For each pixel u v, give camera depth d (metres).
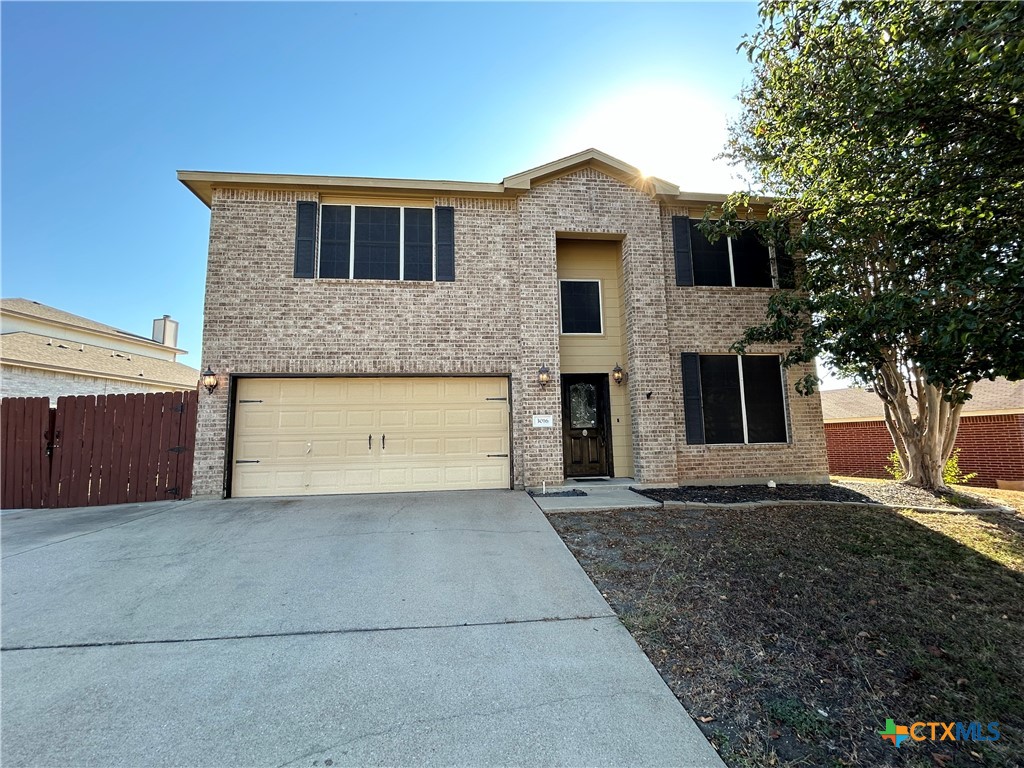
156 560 4.73
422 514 6.48
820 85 5.43
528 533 5.57
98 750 2.13
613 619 3.50
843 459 16.11
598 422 9.45
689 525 5.90
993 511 6.92
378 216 8.73
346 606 3.71
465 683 2.70
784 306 7.46
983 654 3.10
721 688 2.68
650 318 8.94
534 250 8.83
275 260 8.30
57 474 7.64
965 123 4.24
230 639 3.20
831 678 2.80
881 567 4.59
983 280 4.18
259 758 2.09
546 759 2.11
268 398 8.12
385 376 8.40
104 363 17.34
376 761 2.08
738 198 8.14
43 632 3.27
